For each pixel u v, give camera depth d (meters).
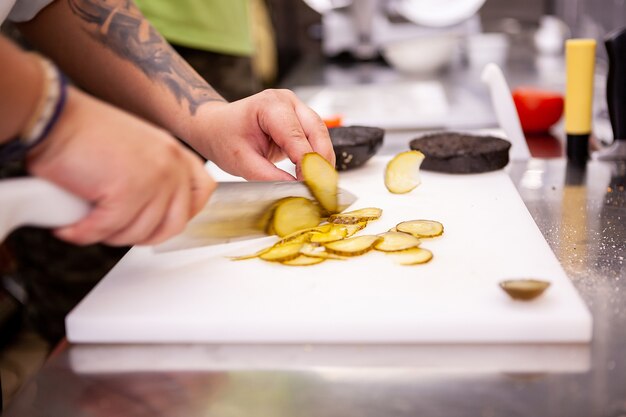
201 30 1.62
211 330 0.64
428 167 1.05
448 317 0.62
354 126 1.18
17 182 0.58
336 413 0.53
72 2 0.95
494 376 0.56
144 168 0.59
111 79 0.97
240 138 0.92
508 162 1.06
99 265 1.62
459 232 0.81
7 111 0.54
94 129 0.57
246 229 0.81
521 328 0.61
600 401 0.53
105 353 0.63
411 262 0.72
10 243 1.60
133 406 0.55
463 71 2.15
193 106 0.95
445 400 0.54
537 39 2.38
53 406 0.56
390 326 0.62
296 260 0.75
